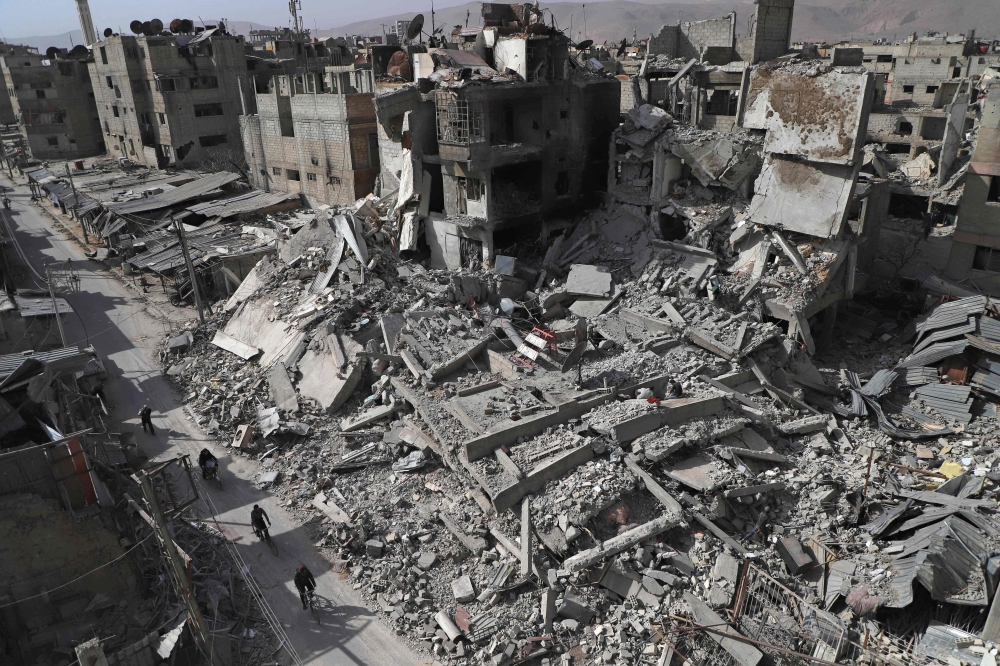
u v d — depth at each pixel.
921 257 45.22
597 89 42.75
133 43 73.94
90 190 67.25
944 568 18.06
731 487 23.22
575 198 43.78
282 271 41.09
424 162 41.62
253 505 26.08
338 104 52.94
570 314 36.38
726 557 20.95
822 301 33.66
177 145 73.88
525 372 29.92
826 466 25.30
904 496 22.52
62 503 18.81
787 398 29.22
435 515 24.33
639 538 21.50
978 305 31.11
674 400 26.98
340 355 32.09
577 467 23.94
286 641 20.23
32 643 18.83
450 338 32.50
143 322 43.94
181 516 25.02
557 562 21.64
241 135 73.00
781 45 43.81
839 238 33.62
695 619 18.95
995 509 20.75
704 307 33.34
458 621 20.50
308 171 59.06
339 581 22.44
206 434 30.98
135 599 20.36
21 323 33.31
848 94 30.31
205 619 20.08
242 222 55.25
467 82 36.31
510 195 42.12
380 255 39.91
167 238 51.94
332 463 27.95
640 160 39.62
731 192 38.31
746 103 34.50
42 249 59.84
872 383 30.36
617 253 39.53
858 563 20.30
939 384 29.31
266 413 31.17
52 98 97.56
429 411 27.47
